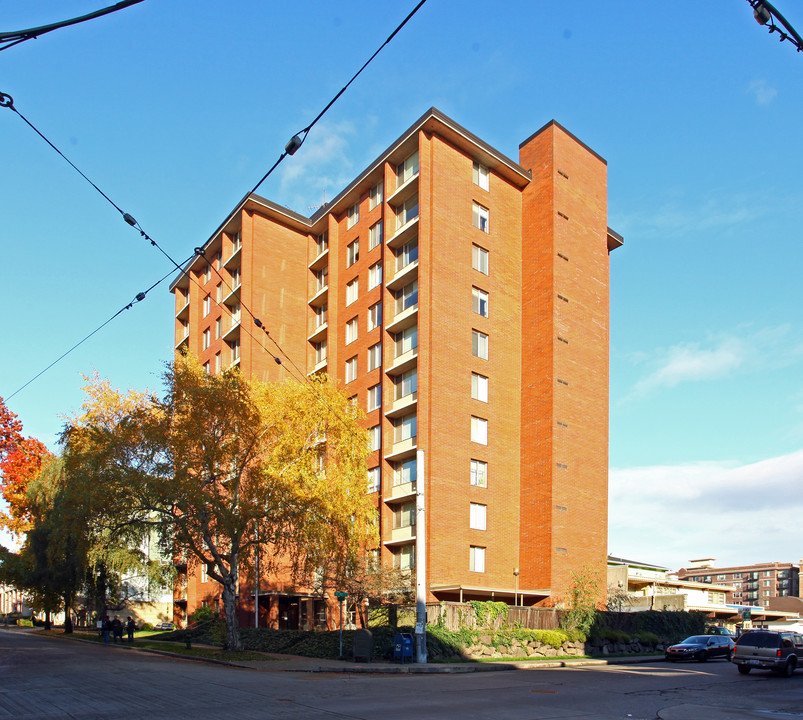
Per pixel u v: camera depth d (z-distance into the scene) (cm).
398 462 4278
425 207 4200
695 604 6303
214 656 3042
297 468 3139
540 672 2731
